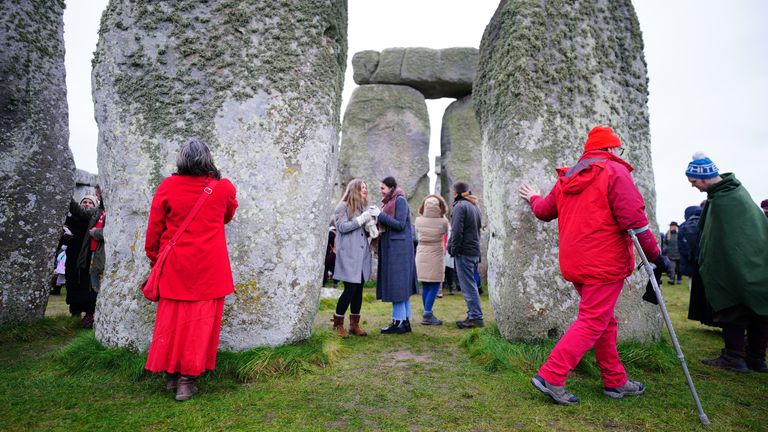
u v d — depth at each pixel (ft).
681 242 23.43
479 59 14.51
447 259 27.45
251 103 11.23
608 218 8.95
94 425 7.88
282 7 11.55
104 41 11.44
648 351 11.60
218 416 8.28
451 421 8.23
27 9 15.24
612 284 9.01
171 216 9.04
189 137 11.02
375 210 15.29
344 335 15.19
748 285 11.38
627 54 13.48
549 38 12.75
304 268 11.49
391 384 10.14
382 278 16.14
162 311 9.04
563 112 12.62
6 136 14.76
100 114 11.53
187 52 11.16
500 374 10.80
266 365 10.37
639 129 13.42
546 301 12.03
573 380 10.41
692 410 8.91
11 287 14.75
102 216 16.24
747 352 12.04
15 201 14.85
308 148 11.63
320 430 7.77
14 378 10.16
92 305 16.28
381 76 37.47
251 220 11.05
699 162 12.46
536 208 10.76
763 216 11.94
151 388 9.57
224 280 9.37
